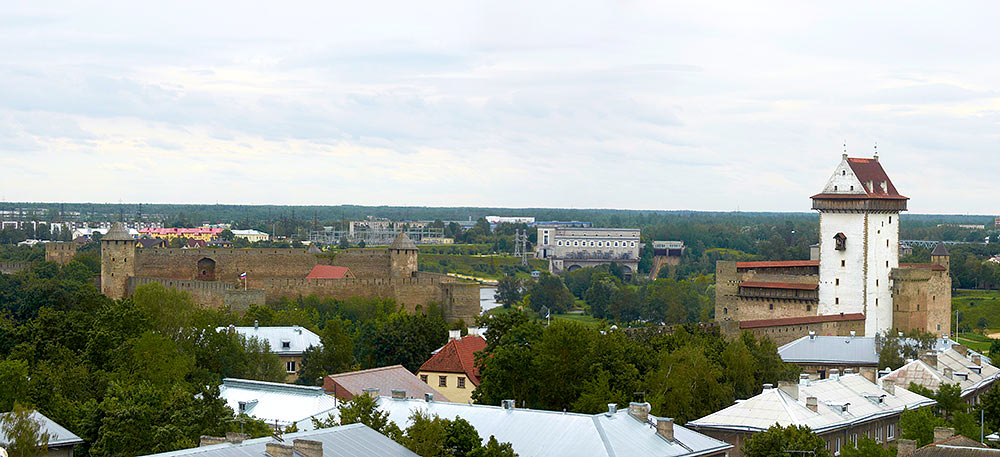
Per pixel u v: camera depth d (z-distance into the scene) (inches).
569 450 5078.7
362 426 4650.6
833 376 6963.6
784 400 6254.9
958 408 6953.7
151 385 6594.5
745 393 7854.3
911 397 6988.2
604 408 6815.9
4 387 6304.1
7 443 4761.3
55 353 7849.4
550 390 7204.7
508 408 5477.4
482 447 4965.6
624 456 4982.8
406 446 4825.3
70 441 5378.9
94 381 7160.4
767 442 5324.8
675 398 7042.3
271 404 6230.3
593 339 7647.6
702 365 7308.1
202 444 4530.0
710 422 6146.7
